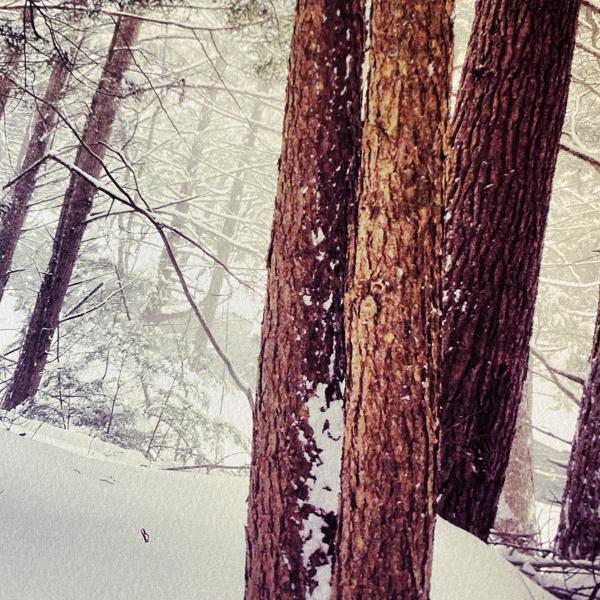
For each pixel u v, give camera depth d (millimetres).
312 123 2871
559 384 7500
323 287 2811
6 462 3918
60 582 2773
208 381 16578
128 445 9672
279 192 2957
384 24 2195
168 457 10945
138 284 16625
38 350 8414
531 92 3811
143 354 12375
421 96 2158
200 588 2986
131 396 11977
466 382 3814
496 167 3838
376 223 2193
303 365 2768
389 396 2170
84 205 8391
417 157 2164
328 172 2854
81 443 6793
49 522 3273
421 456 2184
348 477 2252
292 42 3010
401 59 2160
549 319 15695
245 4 7188
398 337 2166
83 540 3182
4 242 9586
